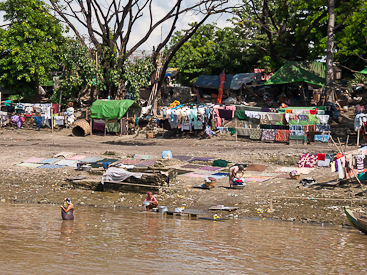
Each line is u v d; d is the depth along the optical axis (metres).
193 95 54.00
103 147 31.28
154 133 38.28
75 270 8.01
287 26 52.81
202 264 8.75
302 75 44.09
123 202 18.36
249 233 12.44
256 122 31.89
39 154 27.66
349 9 40.81
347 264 9.05
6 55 46.44
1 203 17.59
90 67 43.28
